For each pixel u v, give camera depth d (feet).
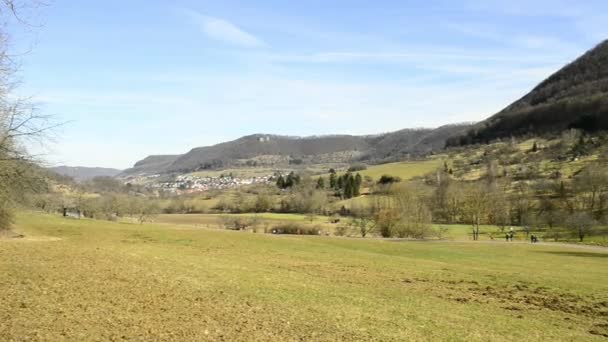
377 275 100.89
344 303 63.52
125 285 61.98
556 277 111.45
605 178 370.73
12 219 144.87
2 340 36.22
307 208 433.07
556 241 270.26
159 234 168.14
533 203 398.83
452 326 55.06
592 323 64.90
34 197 118.93
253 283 74.02
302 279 85.35
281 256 129.18
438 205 371.15
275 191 599.16
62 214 280.10
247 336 43.32
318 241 189.47
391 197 333.01
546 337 54.08
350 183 503.61
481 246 208.95
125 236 157.38
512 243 229.25
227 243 155.12
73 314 45.42
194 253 119.55
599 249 204.64
